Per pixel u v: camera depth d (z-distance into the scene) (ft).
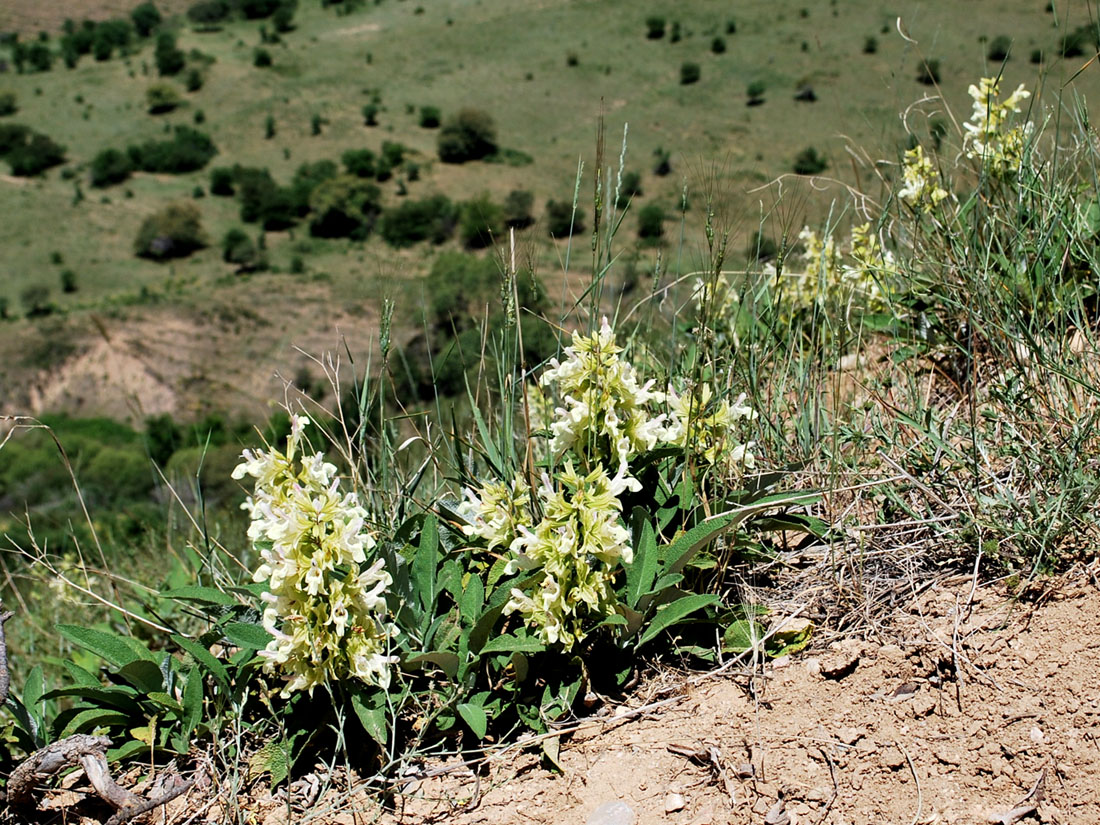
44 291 325.83
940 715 6.61
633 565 7.52
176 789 7.11
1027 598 7.27
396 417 8.83
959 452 8.86
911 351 10.73
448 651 7.29
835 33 383.04
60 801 7.25
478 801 6.66
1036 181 10.36
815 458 9.32
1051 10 11.01
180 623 10.85
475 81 481.46
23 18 654.94
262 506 6.81
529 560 7.14
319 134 467.11
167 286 335.26
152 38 623.77
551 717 7.23
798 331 11.74
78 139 495.82
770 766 6.45
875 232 12.51
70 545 15.49
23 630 14.05
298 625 6.76
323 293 291.79
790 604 7.98
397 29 585.63
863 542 8.24
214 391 211.20
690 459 8.28
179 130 480.23
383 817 6.65
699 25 453.58
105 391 222.28
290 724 7.36
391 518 9.12
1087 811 5.80
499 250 8.21
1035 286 9.83
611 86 427.33
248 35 607.37
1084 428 7.91
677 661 7.68
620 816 6.32
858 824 6.01
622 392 7.47
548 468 8.73
